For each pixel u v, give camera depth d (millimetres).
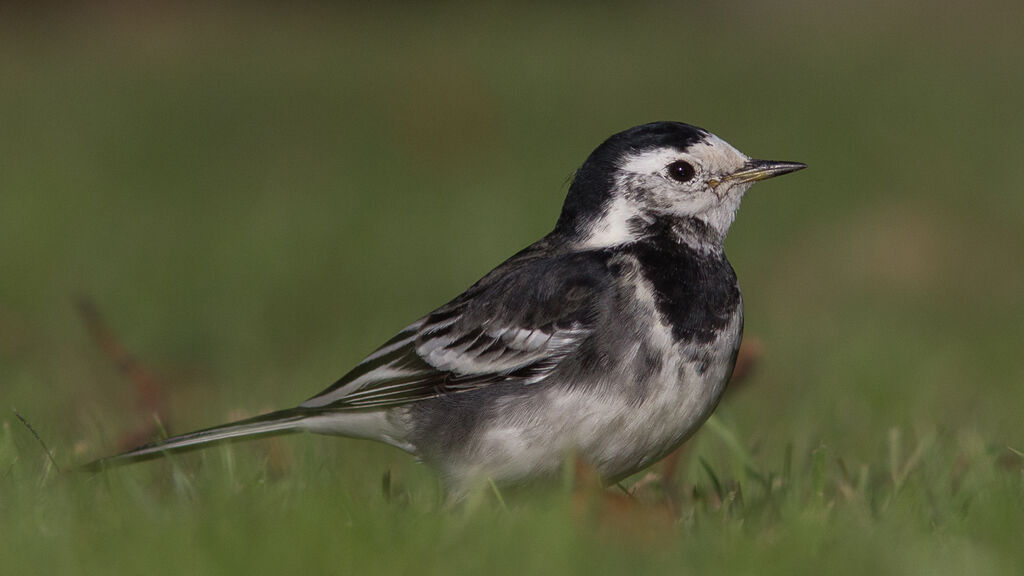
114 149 25562
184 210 20734
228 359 13680
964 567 5887
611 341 7227
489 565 5789
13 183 21875
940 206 21219
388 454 9305
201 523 6191
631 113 29078
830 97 30859
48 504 6801
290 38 41062
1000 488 7012
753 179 7930
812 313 16172
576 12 47719
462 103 29641
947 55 36750
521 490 7496
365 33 42125
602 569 5863
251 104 30859
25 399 10422
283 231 19094
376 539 6137
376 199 21688
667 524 6570
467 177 23406
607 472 7352
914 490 7289
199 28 42375
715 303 7469
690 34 42500
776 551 6082
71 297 15297
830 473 8242
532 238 18719
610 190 7941
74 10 42844
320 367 12352
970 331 15141
